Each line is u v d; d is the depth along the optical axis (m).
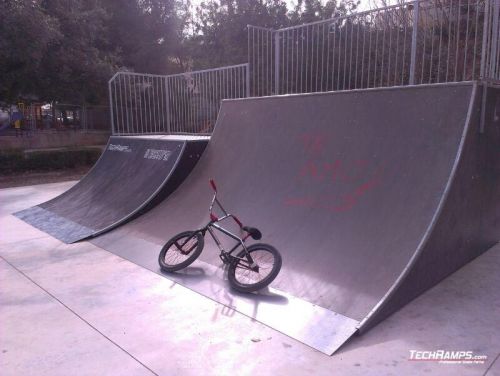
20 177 13.59
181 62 25.38
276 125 5.97
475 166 4.39
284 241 4.55
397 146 4.44
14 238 6.23
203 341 3.19
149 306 3.82
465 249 4.55
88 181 8.89
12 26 11.93
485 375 2.69
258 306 3.69
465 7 5.69
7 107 17.23
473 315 3.48
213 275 4.40
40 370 2.88
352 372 2.74
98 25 16.41
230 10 21.36
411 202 4.04
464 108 4.12
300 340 3.15
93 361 2.97
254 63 7.86
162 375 2.79
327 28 6.56
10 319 3.64
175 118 11.52
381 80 5.62
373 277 3.68
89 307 3.84
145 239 5.63
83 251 5.52
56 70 14.69
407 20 5.45
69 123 23.61
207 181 6.42
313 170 5.06
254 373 2.77
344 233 4.24
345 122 5.06
